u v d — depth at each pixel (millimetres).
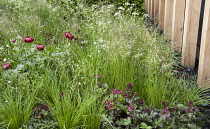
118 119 2549
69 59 3271
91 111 2406
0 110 2291
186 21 3424
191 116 2348
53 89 2641
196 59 3916
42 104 2539
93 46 3742
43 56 3312
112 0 6578
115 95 2619
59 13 5793
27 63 3111
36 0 6348
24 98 2574
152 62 2877
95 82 2928
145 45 3285
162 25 4977
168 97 2725
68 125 2283
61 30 4863
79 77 2852
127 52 3043
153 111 2443
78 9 5668
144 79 2969
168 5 4293
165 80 2867
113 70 3121
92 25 4637
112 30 3643
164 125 2283
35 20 4855
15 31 4047
